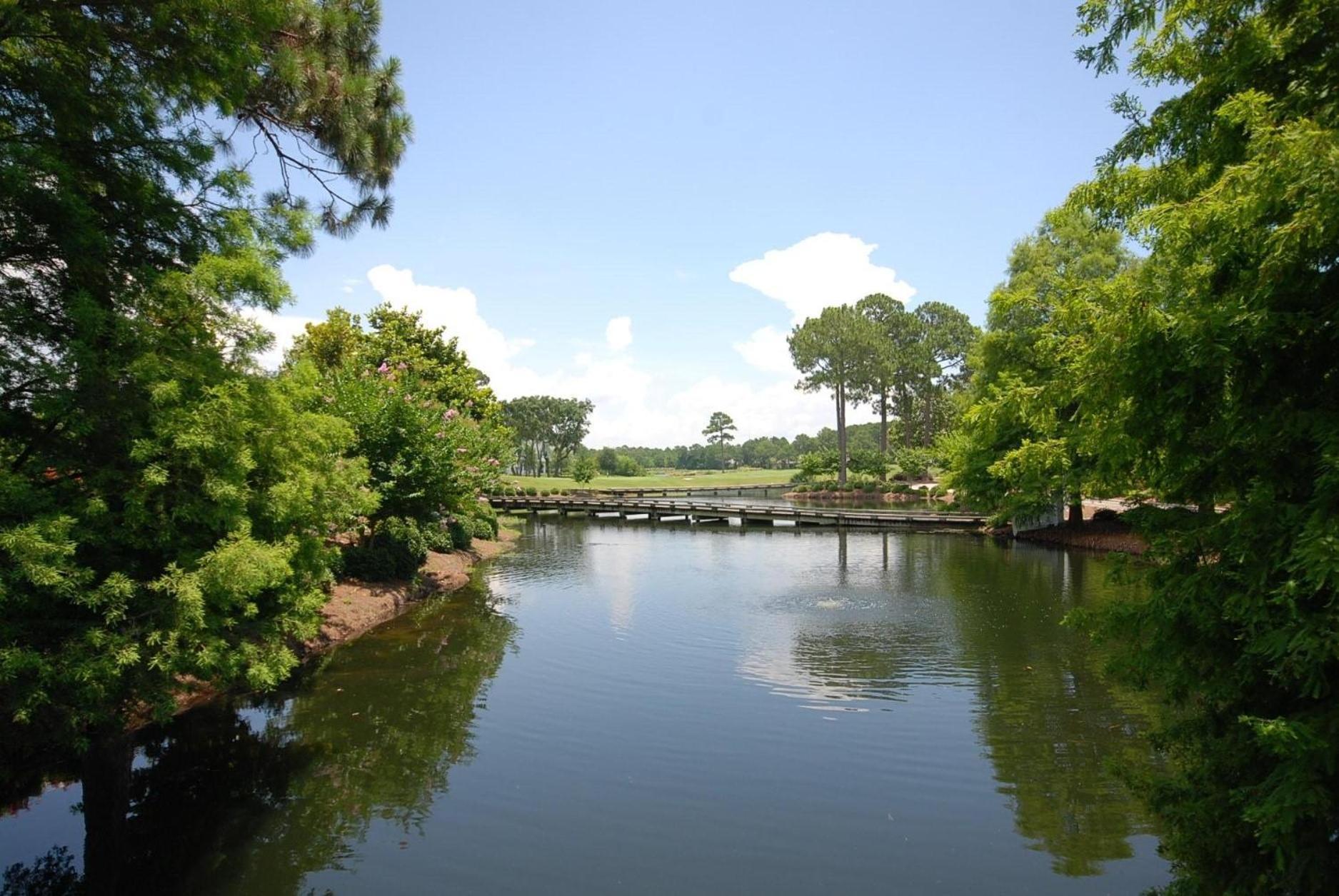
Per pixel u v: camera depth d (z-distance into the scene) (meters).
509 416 90.62
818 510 36.38
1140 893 5.46
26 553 4.89
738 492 65.00
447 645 12.84
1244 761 4.30
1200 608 4.20
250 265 6.47
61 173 5.42
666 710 9.48
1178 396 3.89
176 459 6.11
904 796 7.06
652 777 7.53
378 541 17.75
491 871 5.89
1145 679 4.88
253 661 7.35
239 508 6.53
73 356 5.48
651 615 15.23
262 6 7.02
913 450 59.88
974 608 15.47
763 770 7.66
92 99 6.20
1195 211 3.78
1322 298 3.57
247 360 7.05
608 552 26.80
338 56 9.29
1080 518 26.44
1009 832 6.36
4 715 5.39
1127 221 5.32
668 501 45.66
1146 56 5.31
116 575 5.71
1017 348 24.50
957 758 7.88
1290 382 3.79
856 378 56.16
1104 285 4.25
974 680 10.51
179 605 6.13
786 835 6.38
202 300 6.46
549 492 55.31
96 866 6.11
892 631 13.54
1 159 5.11
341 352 27.39
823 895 5.51
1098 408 4.37
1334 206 3.08
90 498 5.72
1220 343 3.54
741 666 11.41
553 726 8.96
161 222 6.73
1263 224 3.63
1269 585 3.78
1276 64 4.26
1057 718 9.00
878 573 20.52
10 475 5.24
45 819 6.98
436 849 6.23
